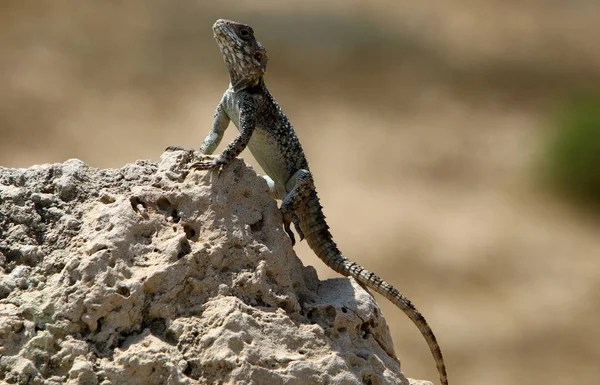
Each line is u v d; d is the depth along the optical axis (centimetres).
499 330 6212
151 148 8925
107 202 2083
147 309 1920
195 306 1956
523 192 8850
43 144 8738
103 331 1872
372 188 8556
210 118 9612
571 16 13725
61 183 2102
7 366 1806
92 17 11594
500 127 10200
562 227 8281
